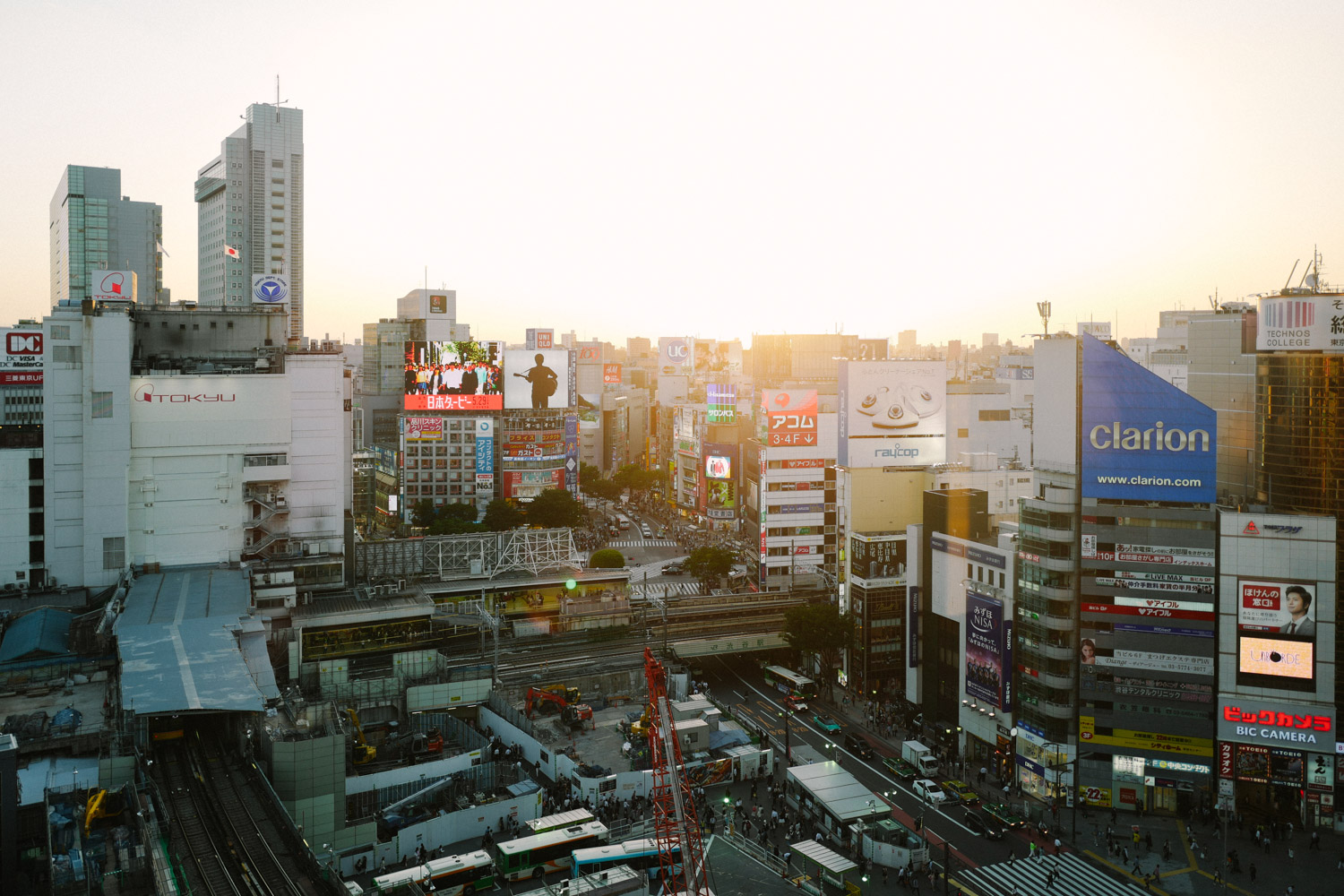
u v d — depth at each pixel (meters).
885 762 124.75
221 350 170.00
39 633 127.75
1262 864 100.12
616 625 171.00
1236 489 142.38
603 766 117.75
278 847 84.81
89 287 162.00
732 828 104.62
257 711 100.62
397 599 162.50
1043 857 101.00
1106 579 115.94
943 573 138.62
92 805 88.62
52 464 148.00
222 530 159.00
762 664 172.12
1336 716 107.94
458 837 104.25
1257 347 122.12
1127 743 115.31
